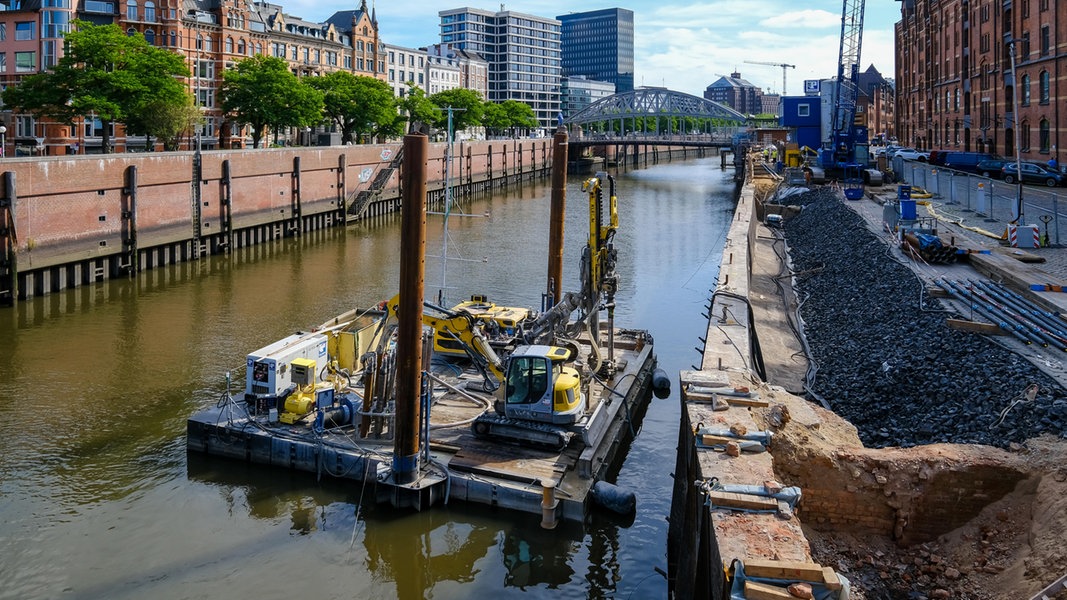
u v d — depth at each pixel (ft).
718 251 234.17
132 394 110.73
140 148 320.29
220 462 87.15
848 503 59.52
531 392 81.10
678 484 71.82
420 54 643.45
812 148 376.48
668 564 69.97
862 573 56.18
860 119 314.35
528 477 76.13
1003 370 81.20
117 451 91.76
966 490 58.39
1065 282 110.32
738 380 74.18
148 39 334.85
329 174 295.69
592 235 95.09
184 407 105.70
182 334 142.10
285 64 318.24
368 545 72.69
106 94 234.38
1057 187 222.07
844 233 187.93
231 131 364.58
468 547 72.23
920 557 57.47
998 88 276.21
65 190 175.94
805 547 44.88
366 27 499.10
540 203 381.19
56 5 302.04
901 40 429.38
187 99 259.39
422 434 79.00
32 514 77.87
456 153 409.49
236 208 240.53
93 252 185.78
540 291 178.29
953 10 326.85
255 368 87.66
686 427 67.72
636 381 105.09
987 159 250.78
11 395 110.22
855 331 115.03
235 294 177.17
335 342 100.42
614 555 72.08
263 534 74.38
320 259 226.99
